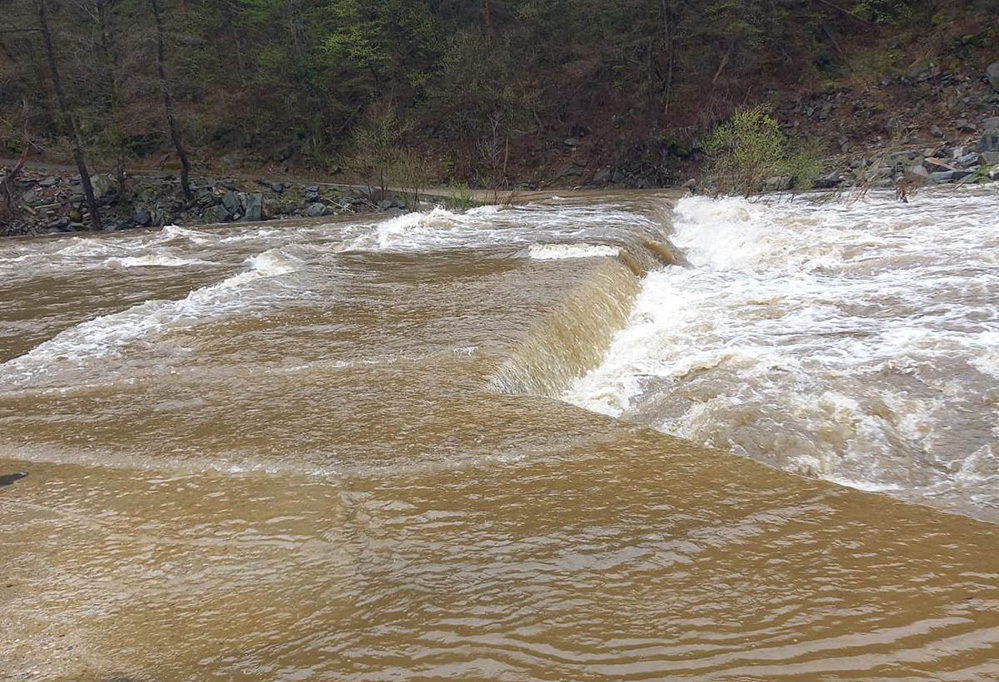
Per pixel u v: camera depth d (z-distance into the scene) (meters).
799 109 29.69
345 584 2.70
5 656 2.39
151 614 2.58
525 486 3.42
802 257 9.88
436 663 2.26
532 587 2.64
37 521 3.28
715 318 7.14
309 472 3.61
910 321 6.39
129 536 3.11
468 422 4.17
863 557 2.81
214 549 2.98
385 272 8.91
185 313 7.16
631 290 8.31
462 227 13.60
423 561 2.82
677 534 2.99
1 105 27.89
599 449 3.84
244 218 23.92
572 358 6.03
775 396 4.89
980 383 4.93
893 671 2.17
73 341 6.36
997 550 2.88
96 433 4.30
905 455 4.15
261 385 4.98
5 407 4.84
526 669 2.22
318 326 6.39
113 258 12.11
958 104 26.72
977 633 2.34
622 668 2.21
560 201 20.08
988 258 8.45
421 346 5.61
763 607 2.50
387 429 4.11
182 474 3.68
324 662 2.29
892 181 19.84
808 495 3.35
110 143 25.16
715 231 12.56
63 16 26.05
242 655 2.34
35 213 23.72
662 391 5.30
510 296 7.05
